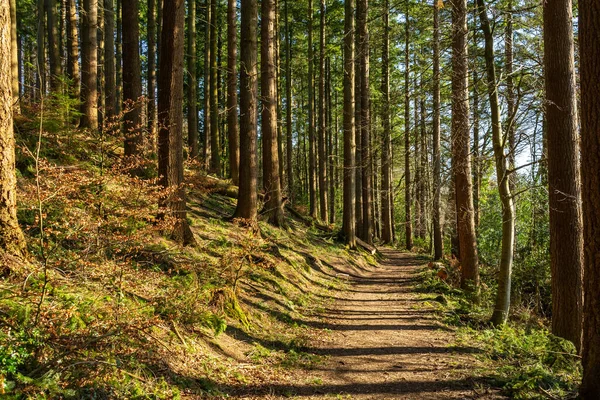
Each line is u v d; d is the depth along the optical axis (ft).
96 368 13.26
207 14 75.20
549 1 25.70
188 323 20.94
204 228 38.32
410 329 29.40
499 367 21.21
